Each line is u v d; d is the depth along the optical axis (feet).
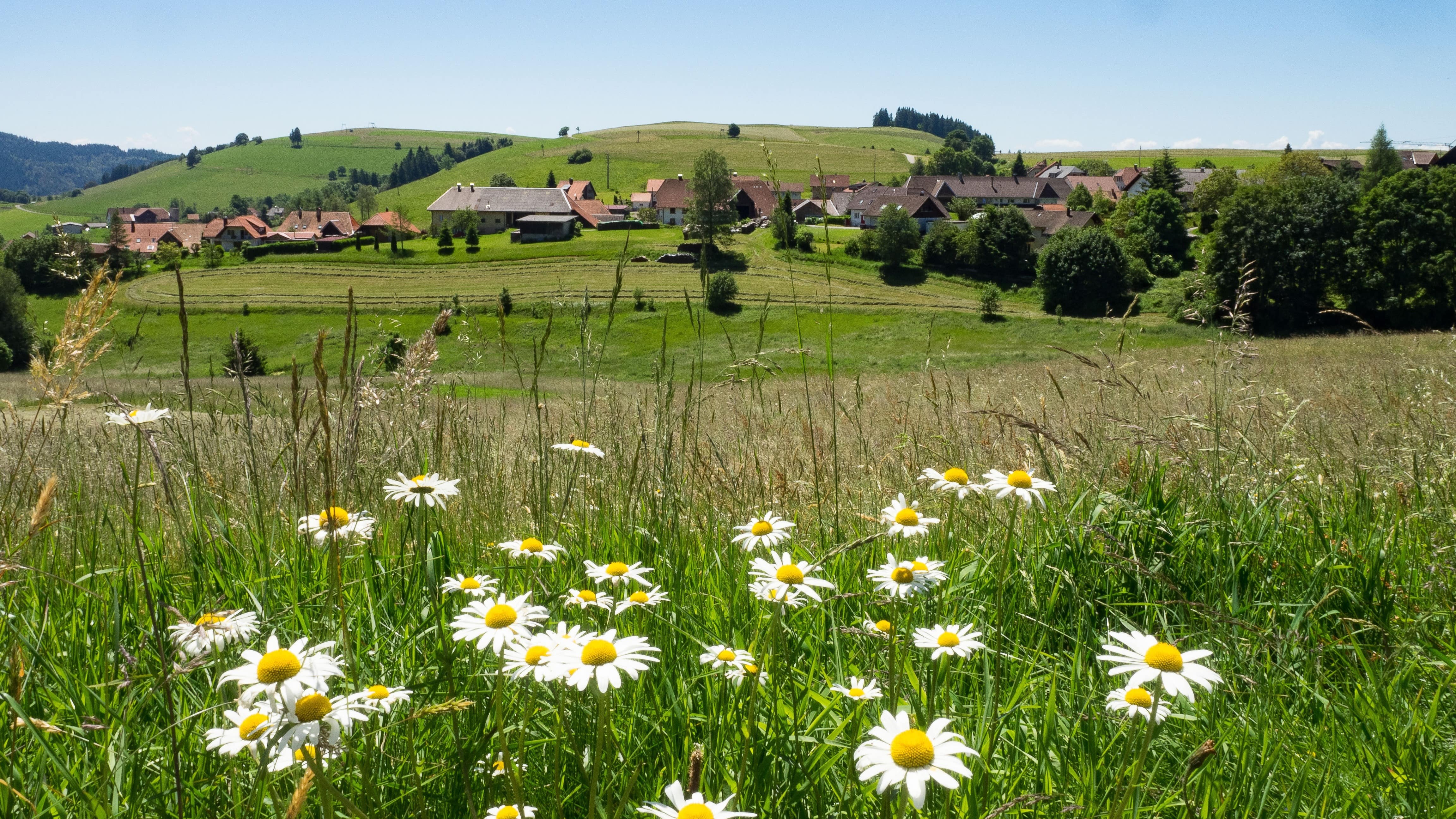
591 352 14.88
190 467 13.53
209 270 327.47
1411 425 17.87
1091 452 14.60
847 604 9.62
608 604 7.36
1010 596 10.40
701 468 14.69
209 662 5.78
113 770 5.98
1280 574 11.10
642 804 6.10
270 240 408.46
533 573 8.78
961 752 4.62
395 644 8.00
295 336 228.02
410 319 238.07
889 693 6.71
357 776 6.07
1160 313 204.33
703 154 329.93
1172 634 9.89
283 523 11.55
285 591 9.37
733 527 12.07
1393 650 9.23
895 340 202.28
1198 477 13.76
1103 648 9.26
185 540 10.05
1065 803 6.20
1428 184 166.71
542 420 16.03
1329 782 7.01
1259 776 6.77
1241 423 16.69
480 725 6.44
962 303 241.55
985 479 9.96
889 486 15.15
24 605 9.09
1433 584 10.76
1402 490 13.12
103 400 14.97
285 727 4.48
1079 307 225.97
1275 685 8.41
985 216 284.41
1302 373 41.98
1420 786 7.02
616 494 13.91
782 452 17.28
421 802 5.65
